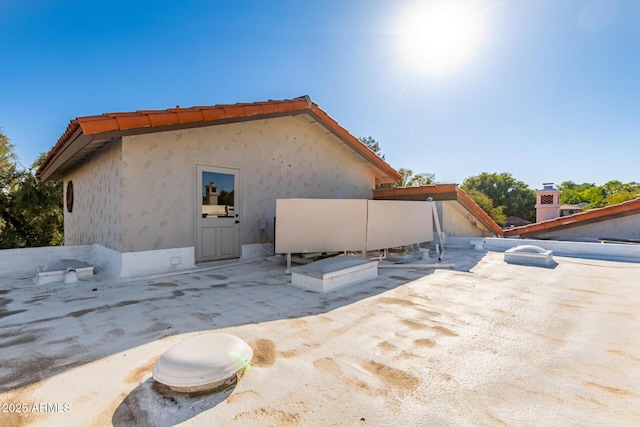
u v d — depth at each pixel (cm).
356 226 679
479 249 930
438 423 163
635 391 193
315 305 385
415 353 250
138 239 569
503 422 164
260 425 163
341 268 480
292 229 620
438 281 514
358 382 206
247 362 215
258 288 475
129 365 232
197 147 658
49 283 511
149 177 583
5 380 210
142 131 524
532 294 432
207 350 209
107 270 609
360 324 317
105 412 175
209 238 681
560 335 287
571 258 734
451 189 968
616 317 335
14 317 342
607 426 160
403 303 391
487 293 439
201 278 550
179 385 184
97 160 697
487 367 226
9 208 1741
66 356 247
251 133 769
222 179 707
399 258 764
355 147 997
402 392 194
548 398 186
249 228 765
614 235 955
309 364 231
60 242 1912
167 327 310
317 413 173
